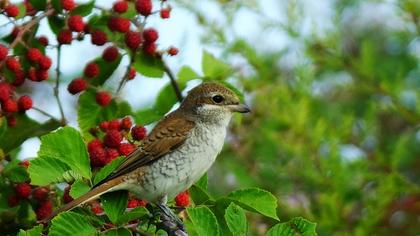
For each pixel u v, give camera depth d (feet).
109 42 34.47
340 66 44.55
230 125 44.27
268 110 44.11
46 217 29.43
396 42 47.78
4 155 32.89
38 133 33.45
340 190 42.01
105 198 28.35
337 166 42.09
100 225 27.07
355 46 50.19
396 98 43.27
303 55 44.11
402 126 47.06
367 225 41.50
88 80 34.32
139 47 34.55
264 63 44.65
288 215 42.80
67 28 33.27
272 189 43.68
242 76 44.34
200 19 43.93
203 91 34.19
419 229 44.47
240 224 25.32
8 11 32.63
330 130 42.80
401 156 42.63
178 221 29.37
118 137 30.37
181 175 32.09
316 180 42.42
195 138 32.86
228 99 34.37
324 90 47.91
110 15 33.91
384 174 42.27
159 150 31.71
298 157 42.91
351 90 45.57
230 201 27.43
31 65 33.12
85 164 28.22
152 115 36.17
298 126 42.63
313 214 43.16
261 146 44.45
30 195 31.19
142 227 29.71
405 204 43.04
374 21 50.19
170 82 36.81
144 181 31.19
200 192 31.22
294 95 44.60
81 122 34.17
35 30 33.68
